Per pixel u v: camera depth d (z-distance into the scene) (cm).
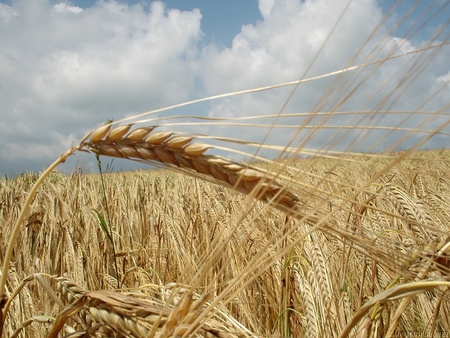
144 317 203
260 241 407
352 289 393
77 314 221
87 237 582
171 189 1081
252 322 396
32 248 641
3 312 242
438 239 254
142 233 721
